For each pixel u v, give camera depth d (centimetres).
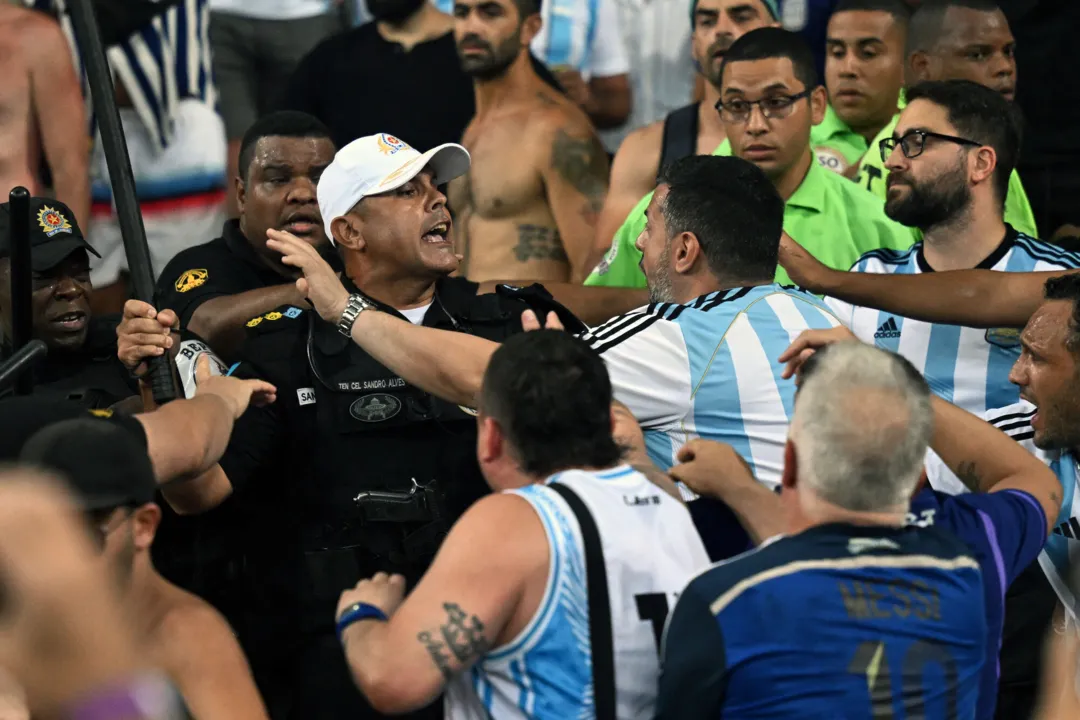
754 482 802
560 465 749
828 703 675
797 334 930
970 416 877
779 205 979
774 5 1614
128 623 452
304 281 934
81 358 1200
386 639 707
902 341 1220
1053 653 1090
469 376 892
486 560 700
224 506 1054
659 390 920
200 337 1233
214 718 675
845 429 696
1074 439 978
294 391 1027
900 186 1222
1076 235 1661
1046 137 1695
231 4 1717
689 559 750
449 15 1673
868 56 1583
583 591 712
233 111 1744
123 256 1758
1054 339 963
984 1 1552
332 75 1716
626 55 1680
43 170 1708
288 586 1030
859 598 686
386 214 1044
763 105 1357
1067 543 1031
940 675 692
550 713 716
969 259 1228
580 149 1672
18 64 1675
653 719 724
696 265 963
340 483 1019
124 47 1711
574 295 1274
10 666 408
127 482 649
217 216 1761
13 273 936
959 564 715
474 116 1688
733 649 679
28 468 624
